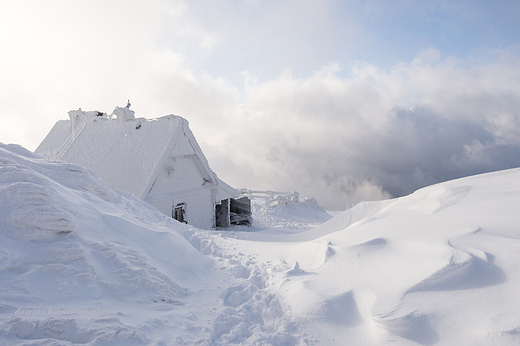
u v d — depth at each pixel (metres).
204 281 4.55
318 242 5.51
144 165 12.30
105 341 2.59
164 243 5.10
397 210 7.21
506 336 2.45
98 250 3.96
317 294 3.65
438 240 4.12
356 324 3.19
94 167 13.43
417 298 3.09
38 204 3.96
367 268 4.10
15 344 2.34
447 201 6.22
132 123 14.27
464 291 3.05
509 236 3.92
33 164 5.84
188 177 14.12
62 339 2.55
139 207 7.36
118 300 3.38
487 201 5.61
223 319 3.46
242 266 5.16
